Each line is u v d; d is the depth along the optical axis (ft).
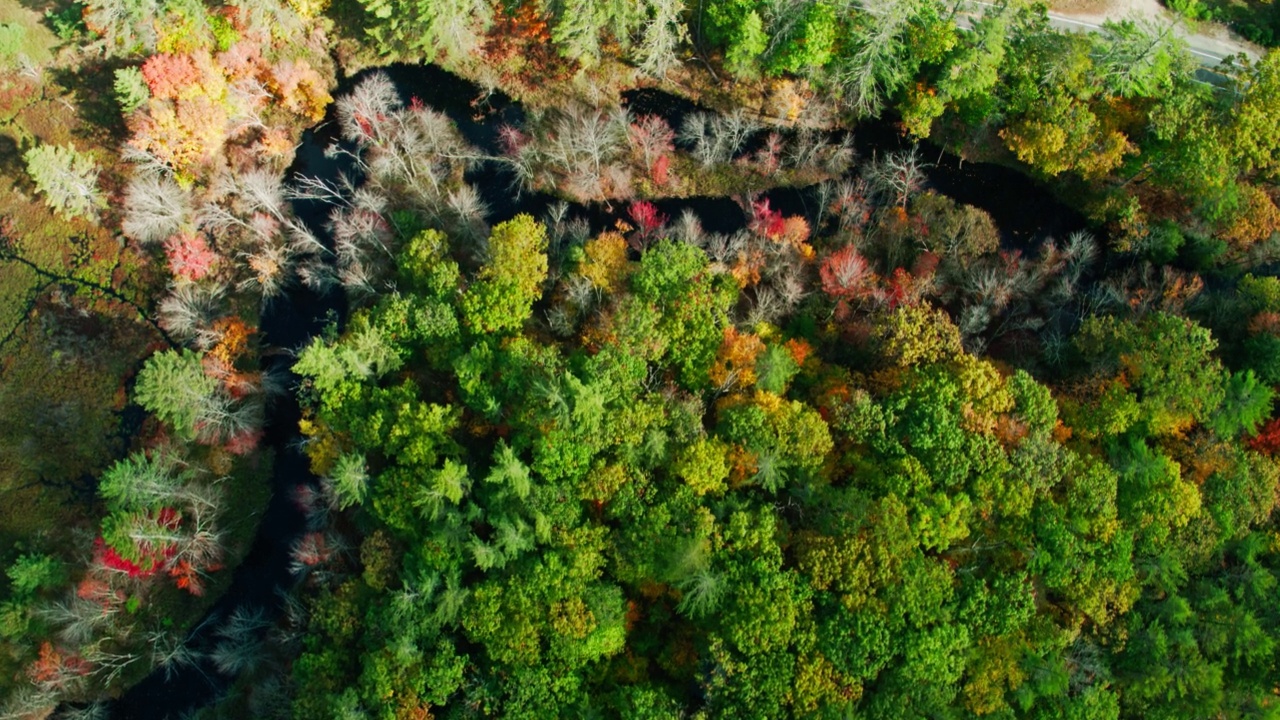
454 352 182.19
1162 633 164.14
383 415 175.52
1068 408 178.91
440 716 161.38
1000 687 160.35
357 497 169.48
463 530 165.27
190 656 192.03
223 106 201.16
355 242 203.62
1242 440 179.42
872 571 157.79
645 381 181.68
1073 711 160.15
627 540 163.84
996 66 197.88
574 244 199.52
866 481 170.40
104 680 189.78
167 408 182.91
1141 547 169.27
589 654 158.61
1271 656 166.81
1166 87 192.54
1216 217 192.34
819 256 201.05
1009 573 166.30
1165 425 174.29
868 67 197.16
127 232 203.31
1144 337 176.76
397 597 161.07
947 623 158.71
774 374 172.96
